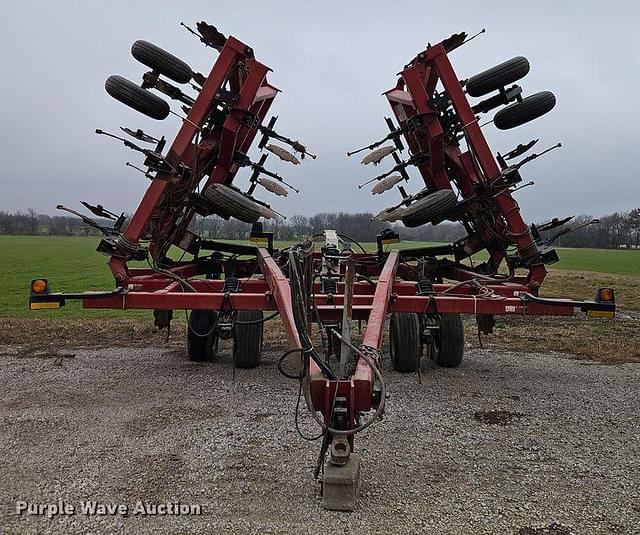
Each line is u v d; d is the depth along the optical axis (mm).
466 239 9062
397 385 6902
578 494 3984
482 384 7016
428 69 8195
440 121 7879
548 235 8891
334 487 3705
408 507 3756
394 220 7828
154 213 7332
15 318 13672
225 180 7980
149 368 7680
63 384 6766
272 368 7711
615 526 3547
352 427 3682
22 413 5613
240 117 7484
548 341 10500
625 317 14859
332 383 3680
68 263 38531
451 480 4191
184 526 3486
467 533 3434
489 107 7895
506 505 3805
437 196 7617
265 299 6422
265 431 5145
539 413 5840
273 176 8055
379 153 8062
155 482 4090
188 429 5191
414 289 7531
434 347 8180
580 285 26500
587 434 5223
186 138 7121
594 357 8930
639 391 6762
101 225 7609
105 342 9797
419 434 5148
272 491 3961
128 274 7410
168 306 6477
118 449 4699
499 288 7309
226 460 4488
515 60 7621
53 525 3490
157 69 7512
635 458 4660
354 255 9555
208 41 7582
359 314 6168
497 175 7328
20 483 4059
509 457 4648
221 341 9820
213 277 9766
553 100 7656
